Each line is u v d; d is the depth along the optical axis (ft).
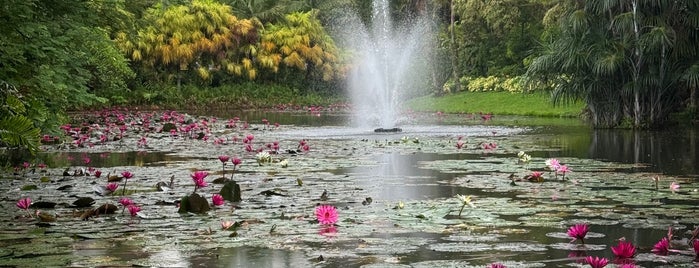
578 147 39.52
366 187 23.03
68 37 38.29
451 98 102.53
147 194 21.09
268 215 17.43
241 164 30.40
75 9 36.76
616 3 54.85
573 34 57.21
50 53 35.88
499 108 88.48
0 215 17.46
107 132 52.37
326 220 15.19
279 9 125.39
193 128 53.06
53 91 34.99
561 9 84.94
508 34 107.04
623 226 16.16
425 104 100.68
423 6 120.37
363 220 16.79
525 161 31.19
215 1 126.31
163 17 109.50
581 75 57.72
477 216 17.40
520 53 104.83
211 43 113.80
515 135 49.16
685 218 17.16
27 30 31.17
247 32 118.42
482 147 39.01
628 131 53.52
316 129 56.80
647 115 57.26
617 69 56.65
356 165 29.99
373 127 59.72
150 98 103.65
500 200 20.06
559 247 13.79
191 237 14.71
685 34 55.83
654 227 15.98
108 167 29.35
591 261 10.94
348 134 50.70
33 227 15.83
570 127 58.85
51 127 38.91
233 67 116.78
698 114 63.21
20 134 20.42
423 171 27.76
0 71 28.45
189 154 35.55
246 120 73.05
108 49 61.82
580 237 13.87
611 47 55.42
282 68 123.34
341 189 22.48
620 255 12.29
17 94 25.40
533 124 63.52
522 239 14.61
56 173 26.96
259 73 121.29
